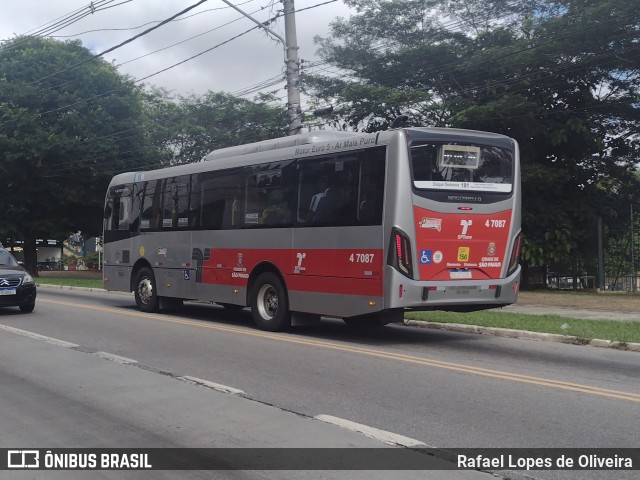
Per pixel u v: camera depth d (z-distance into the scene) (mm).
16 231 32438
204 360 9242
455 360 9297
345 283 10633
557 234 21656
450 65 23906
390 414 6336
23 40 32938
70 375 8242
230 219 13266
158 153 35469
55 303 18359
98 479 4742
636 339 10750
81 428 5965
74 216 35188
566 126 21219
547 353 10078
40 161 30188
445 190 10289
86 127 31938
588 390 7332
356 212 10516
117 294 22688
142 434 5754
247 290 12797
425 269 10117
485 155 10758
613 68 20922
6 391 7395
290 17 17328
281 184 12070
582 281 22812
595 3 20062
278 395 7113
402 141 10000
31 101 31172
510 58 21469
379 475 4715
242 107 41094
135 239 16328
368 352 9914
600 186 23484
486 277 10711
